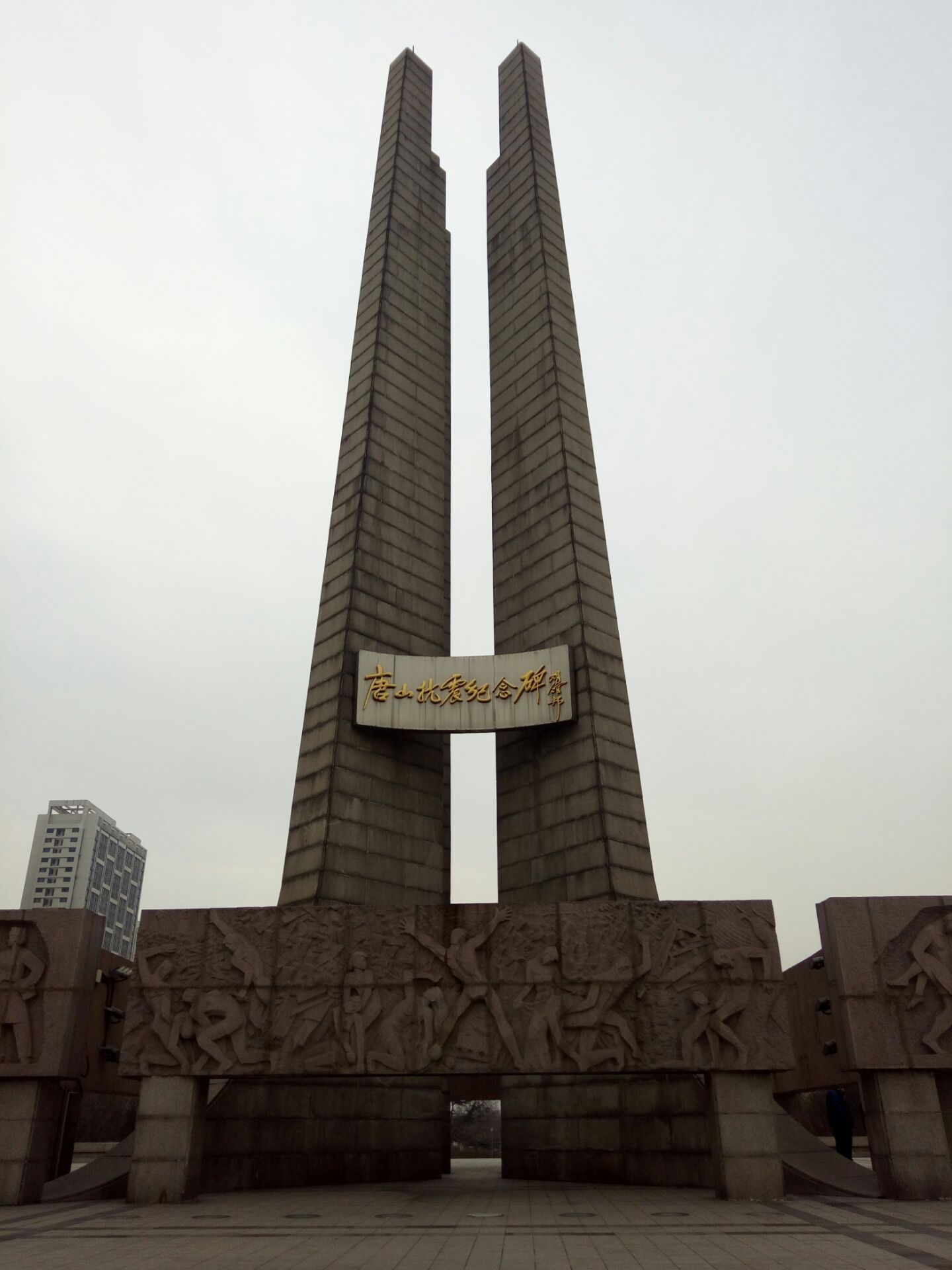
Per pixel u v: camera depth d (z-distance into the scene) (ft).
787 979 87.51
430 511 103.55
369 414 100.99
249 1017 58.95
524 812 86.79
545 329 106.52
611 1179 69.67
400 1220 49.16
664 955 59.36
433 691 87.66
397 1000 59.16
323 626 93.04
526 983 59.06
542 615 92.94
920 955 57.36
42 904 433.07
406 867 84.99
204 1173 64.85
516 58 137.28
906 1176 53.78
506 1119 78.07
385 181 122.11
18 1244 41.63
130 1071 58.23
